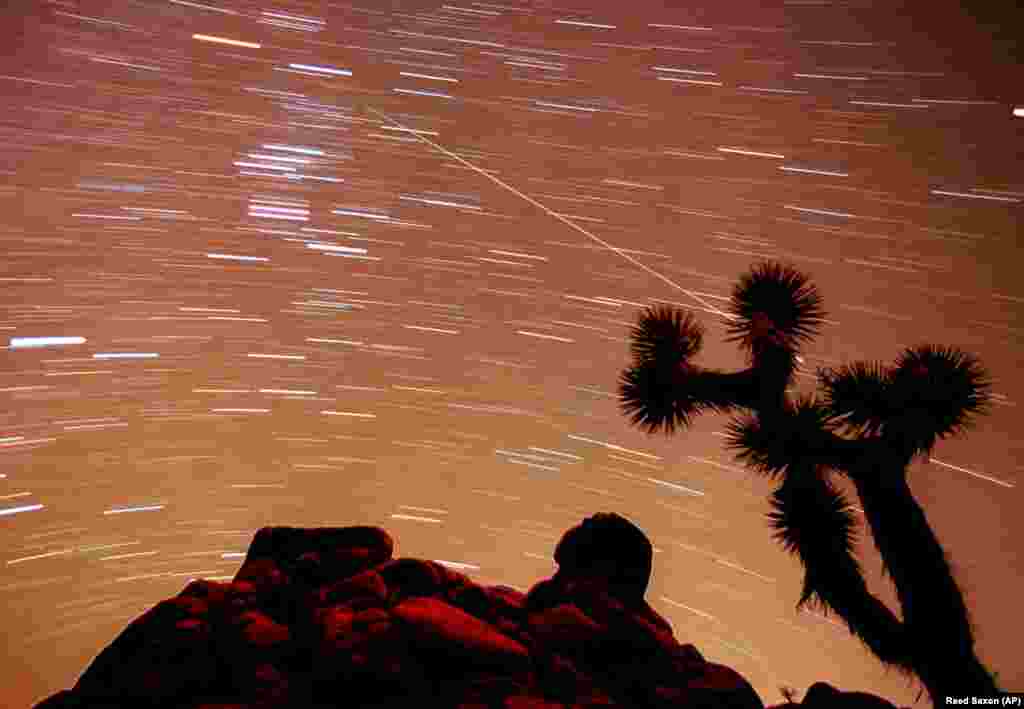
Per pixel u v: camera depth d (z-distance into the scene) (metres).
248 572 2.36
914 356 2.54
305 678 2.09
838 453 2.41
